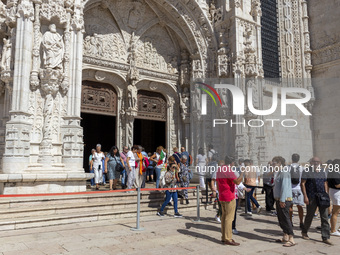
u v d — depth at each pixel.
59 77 10.15
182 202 10.48
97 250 5.64
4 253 5.34
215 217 8.70
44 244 5.95
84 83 14.34
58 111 10.22
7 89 10.51
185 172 10.10
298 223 8.77
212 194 10.59
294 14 21.19
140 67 15.54
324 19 20.44
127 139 14.88
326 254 5.74
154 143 21.94
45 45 9.96
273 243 6.48
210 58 15.89
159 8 15.95
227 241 6.25
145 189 7.81
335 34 19.70
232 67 15.06
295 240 6.79
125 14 15.45
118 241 6.29
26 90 9.55
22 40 9.62
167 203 9.12
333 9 19.97
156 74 16.11
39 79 10.05
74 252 5.49
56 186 9.29
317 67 20.47
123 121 15.11
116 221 8.26
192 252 5.69
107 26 14.95
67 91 10.47
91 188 12.23
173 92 16.98
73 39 10.77
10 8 9.95
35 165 9.28
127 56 15.41
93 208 8.72
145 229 7.43
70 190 9.51
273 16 20.61
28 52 9.71
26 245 5.85
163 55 16.75
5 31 10.54
